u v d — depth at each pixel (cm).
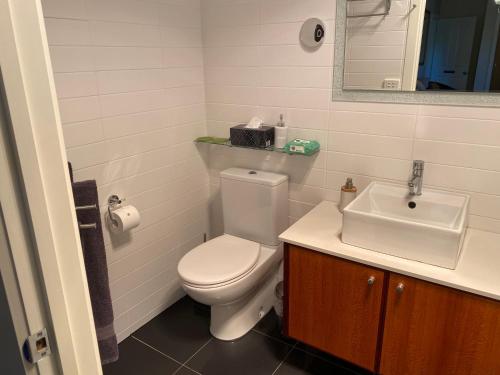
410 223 154
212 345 218
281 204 226
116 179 202
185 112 236
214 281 191
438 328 153
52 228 62
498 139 172
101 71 185
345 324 177
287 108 221
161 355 211
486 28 163
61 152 61
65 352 68
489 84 168
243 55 227
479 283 143
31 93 56
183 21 223
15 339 63
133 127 205
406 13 176
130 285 221
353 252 166
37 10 55
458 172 184
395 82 187
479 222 185
